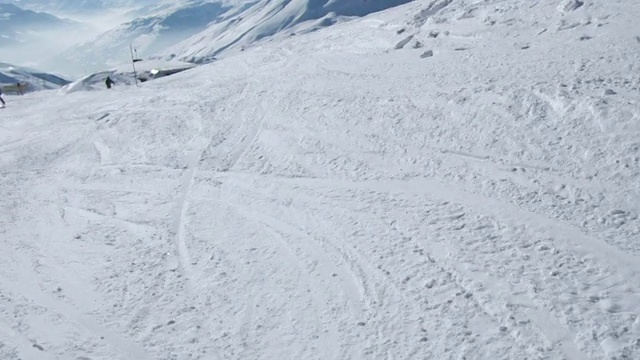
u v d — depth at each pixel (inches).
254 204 414.0
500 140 421.1
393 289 272.7
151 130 689.0
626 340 212.2
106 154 629.9
